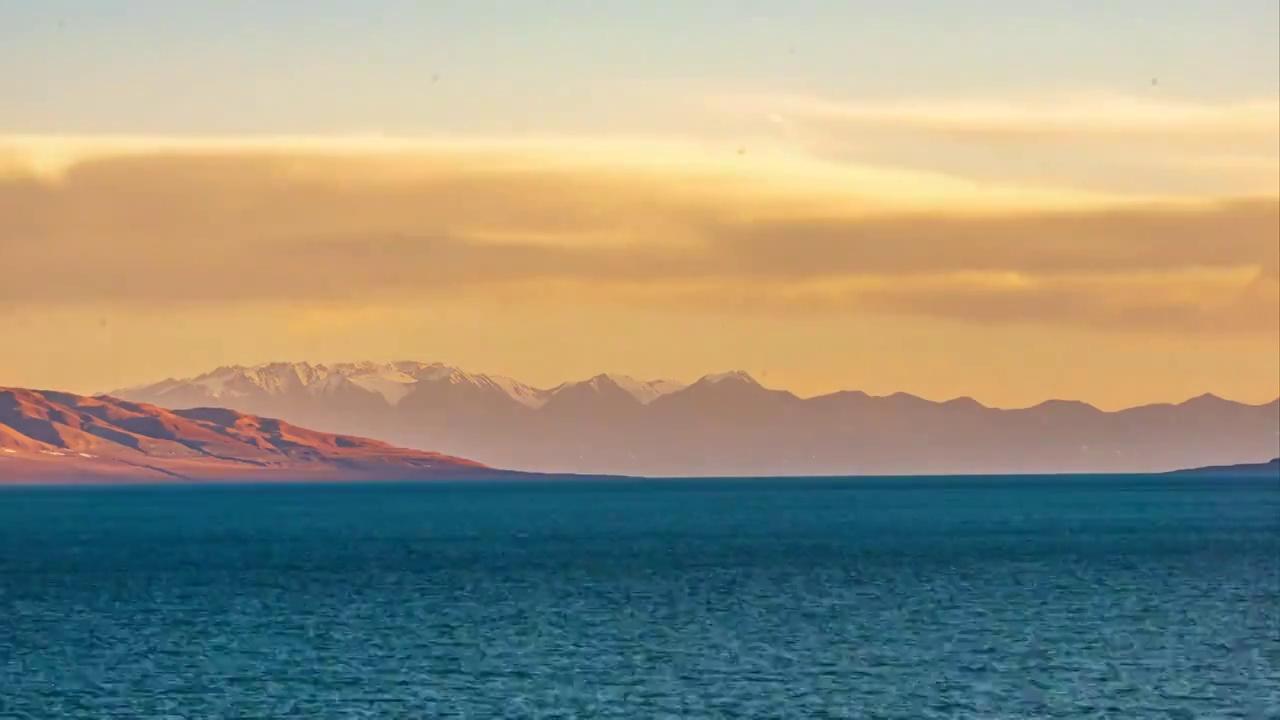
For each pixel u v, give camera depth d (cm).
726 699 17775
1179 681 18675
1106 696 17812
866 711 17125
